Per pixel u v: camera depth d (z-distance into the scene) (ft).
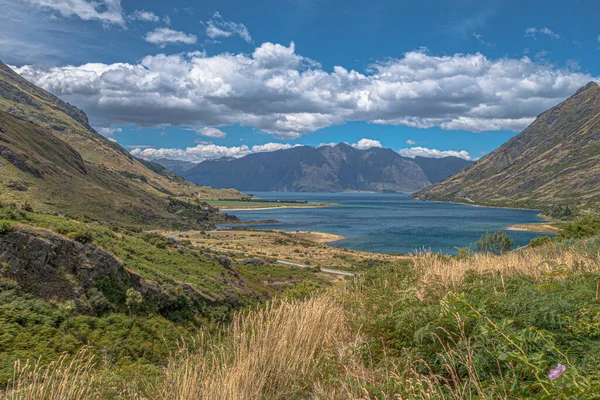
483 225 574.97
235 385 12.59
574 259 29.07
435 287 21.57
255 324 18.24
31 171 489.67
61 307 68.85
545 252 43.60
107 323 72.08
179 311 96.89
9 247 74.74
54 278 77.41
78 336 62.28
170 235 482.28
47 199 449.89
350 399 11.28
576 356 11.35
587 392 7.55
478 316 13.09
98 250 89.97
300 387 13.39
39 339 54.70
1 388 17.37
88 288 81.92
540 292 16.97
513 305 15.24
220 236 482.69
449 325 13.74
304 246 397.39
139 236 175.63
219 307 110.11
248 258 283.79
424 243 400.47
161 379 16.28
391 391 11.18
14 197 395.55
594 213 102.37
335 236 472.03
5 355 47.16
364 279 32.24
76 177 581.53
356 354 15.14
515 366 10.42
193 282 121.19
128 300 81.76
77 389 15.28
